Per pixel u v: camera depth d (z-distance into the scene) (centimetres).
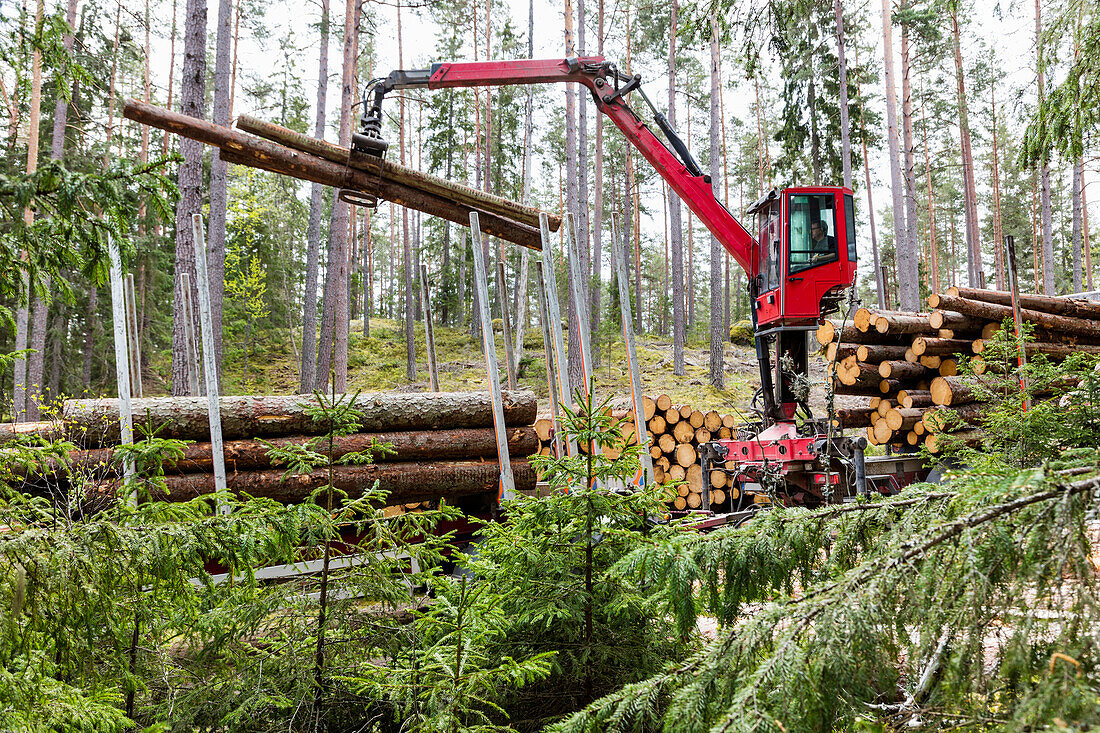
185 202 1160
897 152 1972
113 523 225
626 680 274
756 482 754
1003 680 130
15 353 225
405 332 3031
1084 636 117
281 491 513
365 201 609
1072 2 452
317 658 291
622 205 3822
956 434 750
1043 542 128
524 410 607
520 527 301
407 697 247
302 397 559
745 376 2316
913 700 186
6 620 168
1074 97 452
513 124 3067
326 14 1992
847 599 143
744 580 187
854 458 692
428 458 583
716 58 2067
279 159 560
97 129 2009
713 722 146
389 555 325
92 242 229
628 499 299
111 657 251
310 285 2067
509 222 634
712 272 2128
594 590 289
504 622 263
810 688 131
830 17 2067
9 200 214
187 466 495
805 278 730
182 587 231
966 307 827
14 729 171
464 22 2752
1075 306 927
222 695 280
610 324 2770
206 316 450
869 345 906
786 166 2425
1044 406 405
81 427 439
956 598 135
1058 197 3491
